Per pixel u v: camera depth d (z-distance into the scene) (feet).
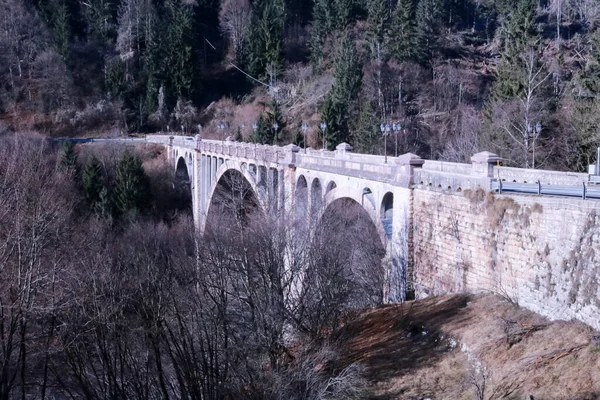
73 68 312.91
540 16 332.19
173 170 239.30
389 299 99.55
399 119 225.15
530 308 70.03
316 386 71.77
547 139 149.07
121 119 302.25
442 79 256.52
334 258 100.12
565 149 144.87
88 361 83.76
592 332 59.26
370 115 210.59
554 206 66.69
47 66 297.94
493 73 273.54
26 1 330.75
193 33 335.26
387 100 242.78
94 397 77.15
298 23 368.68
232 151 169.37
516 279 72.59
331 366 77.56
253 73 326.44
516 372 58.18
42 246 87.45
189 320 91.20
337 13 319.06
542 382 55.01
